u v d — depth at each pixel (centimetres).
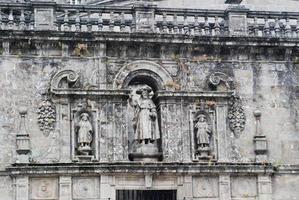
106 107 3095
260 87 3250
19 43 3075
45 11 3119
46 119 3042
